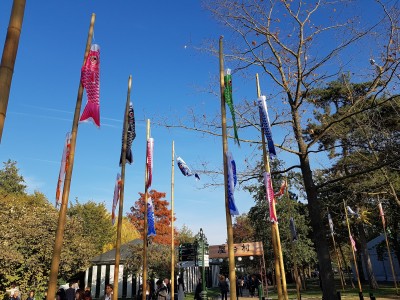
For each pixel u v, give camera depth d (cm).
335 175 1841
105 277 2964
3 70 323
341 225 2967
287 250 2733
